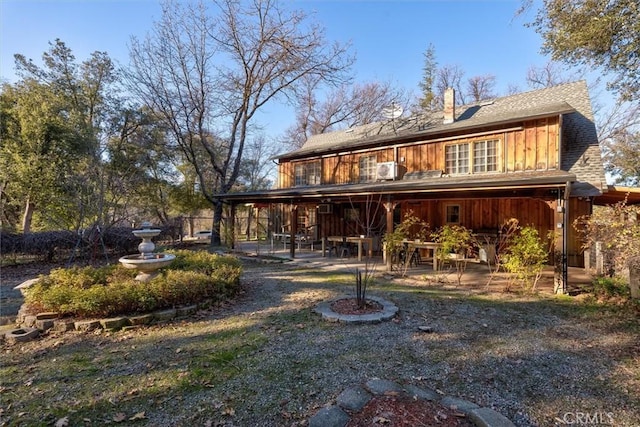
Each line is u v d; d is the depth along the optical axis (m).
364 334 4.39
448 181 8.09
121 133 20.30
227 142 23.16
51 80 17.84
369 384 3.04
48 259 11.48
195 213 24.69
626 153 17.81
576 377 3.26
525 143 9.72
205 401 2.84
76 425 2.53
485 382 3.15
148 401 2.85
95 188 11.13
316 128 29.92
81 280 5.59
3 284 8.27
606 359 3.66
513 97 12.57
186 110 16.12
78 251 11.56
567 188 6.63
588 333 4.46
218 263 7.36
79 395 2.95
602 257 7.38
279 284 7.62
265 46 16.25
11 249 10.63
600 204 10.95
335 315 4.98
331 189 9.98
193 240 19.17
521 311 5.46
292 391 2.99
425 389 3.00
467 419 2.51
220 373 3.33
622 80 8.63
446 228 8.65
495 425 2.36
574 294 6.55
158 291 5.09
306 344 4.06
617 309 5.50
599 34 7.67
